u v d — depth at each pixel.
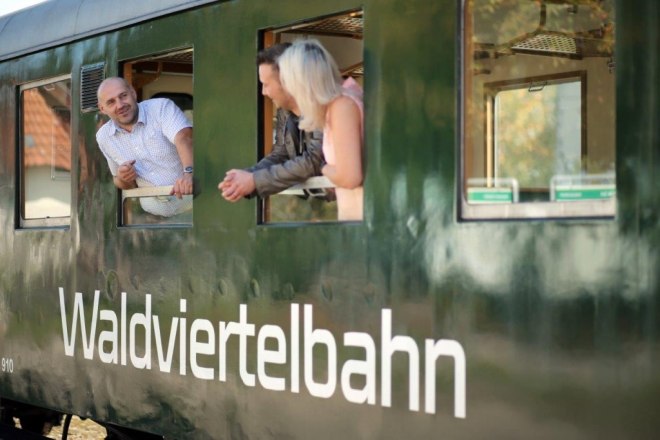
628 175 3.86
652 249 3.78
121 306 6.36
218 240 5.62
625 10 3.88
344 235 4.91
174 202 6.05
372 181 4.79
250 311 5.41
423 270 4.57
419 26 4.59
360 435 4.82
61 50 6.98
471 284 4.37
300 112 5.04
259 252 5.36
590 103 4.46
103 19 6.55
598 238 3.93
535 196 4.30
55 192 7.13
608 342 3.89
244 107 5.47
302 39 5.11
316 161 5.05
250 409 5.40
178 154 6.09
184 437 5.84
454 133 4.46
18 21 7.63
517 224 4.20
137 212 6.31
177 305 5.90
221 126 5.62
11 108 7.55
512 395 4.20
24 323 7.35
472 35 4.48
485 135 4.51
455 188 4.45
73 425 9.49
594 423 3.93
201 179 5.75
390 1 4.70
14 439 7.86
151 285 6.11
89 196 6.68
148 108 6.19
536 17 4.56
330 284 4.98
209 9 5.71
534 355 4.12
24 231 7.36
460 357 4.40
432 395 4.51
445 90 4.49
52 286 7.04
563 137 4.52
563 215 4.12
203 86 5.75
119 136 6.30
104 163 6.53
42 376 7.14
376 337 4.76
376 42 4.77
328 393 4.98
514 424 4.20
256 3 5.40
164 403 5.99
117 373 6.38
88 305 6.67
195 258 5.78
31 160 7.39
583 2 4.44
